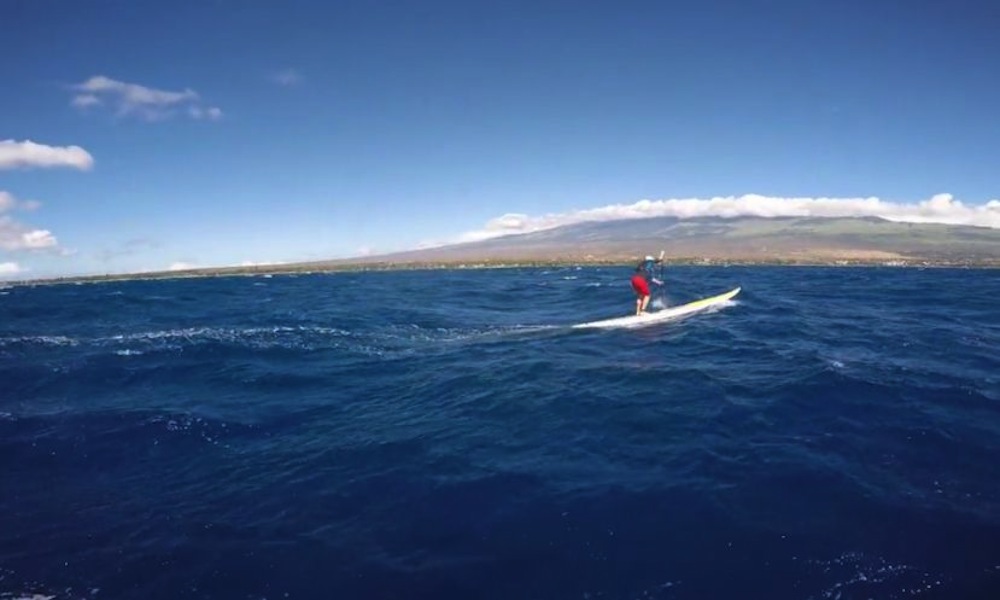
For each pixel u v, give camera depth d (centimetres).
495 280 8081
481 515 1127
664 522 1080
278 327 3491
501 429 1591
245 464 1434
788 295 4862
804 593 881
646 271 3375
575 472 1298
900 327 3070
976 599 860
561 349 2609
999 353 2383
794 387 1855
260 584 956
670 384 1947
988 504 1114
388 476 1316
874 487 1184
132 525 1162
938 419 1551
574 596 893
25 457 1524
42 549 1088
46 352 2839
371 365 2425
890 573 921
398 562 992
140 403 1953
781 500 1143
